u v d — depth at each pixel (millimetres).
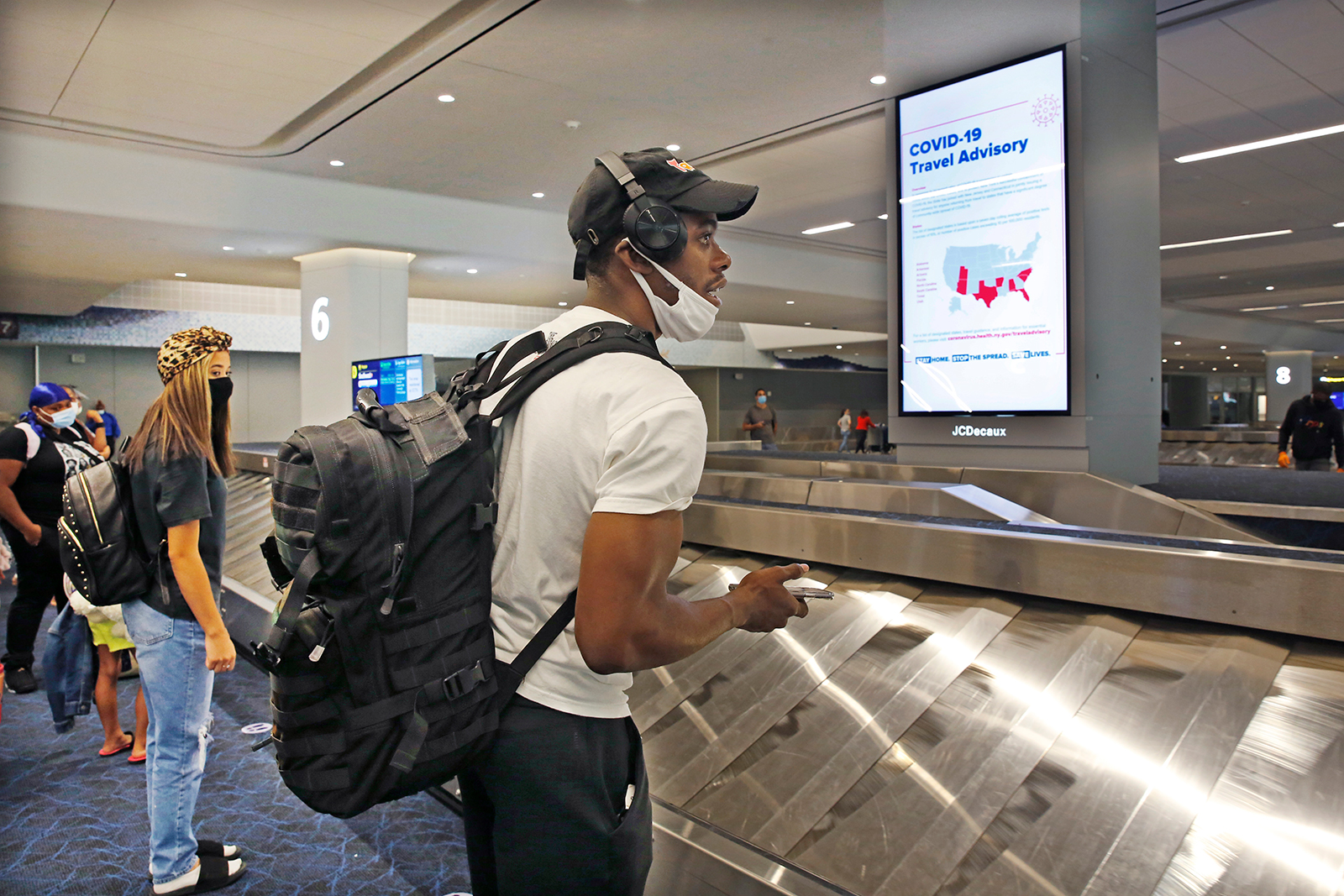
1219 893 1590
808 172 9375
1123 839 1748
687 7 5316
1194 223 11570
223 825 3023
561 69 6297
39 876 2680
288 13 5344
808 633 2795
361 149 8359
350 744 859
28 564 4766
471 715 898
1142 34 5684
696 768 2414
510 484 939
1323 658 1965
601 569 828
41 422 4848
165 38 5723
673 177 1019
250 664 5086
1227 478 6328
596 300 1056
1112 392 5465
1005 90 5535
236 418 17672
